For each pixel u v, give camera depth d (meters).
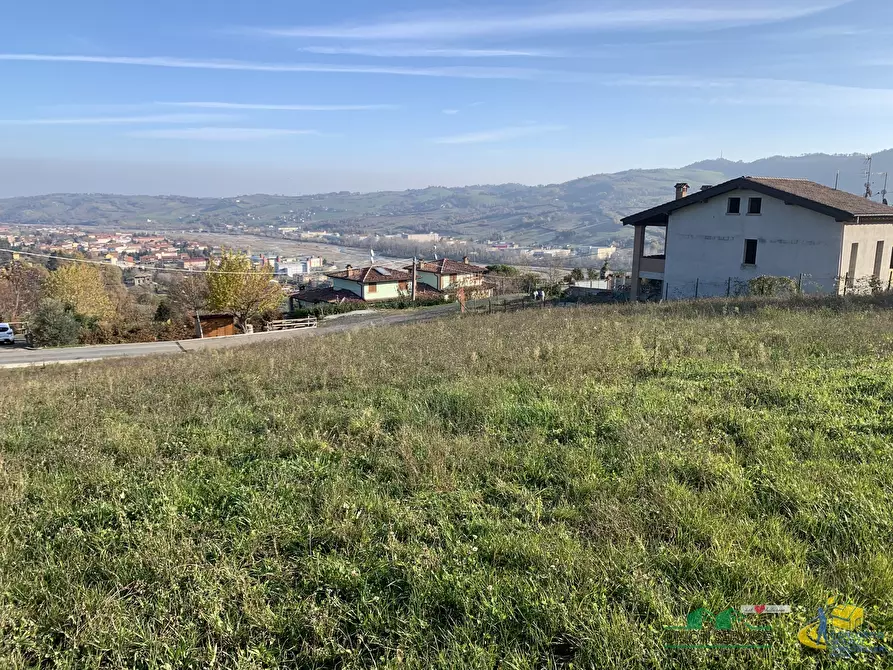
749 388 6.90
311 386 9.02
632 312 16.72
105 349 29.53
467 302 41.91
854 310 13.88
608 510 4.01
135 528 4.25
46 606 3.46
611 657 2.68
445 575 3.37
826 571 3.22
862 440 5.01
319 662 2.91
